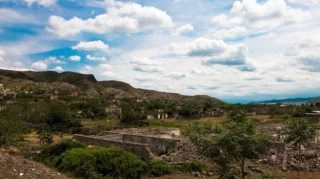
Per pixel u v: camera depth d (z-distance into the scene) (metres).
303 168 21.92
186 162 22.88
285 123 24.28
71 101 120.44
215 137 14.93
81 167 19.12
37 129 55.59
